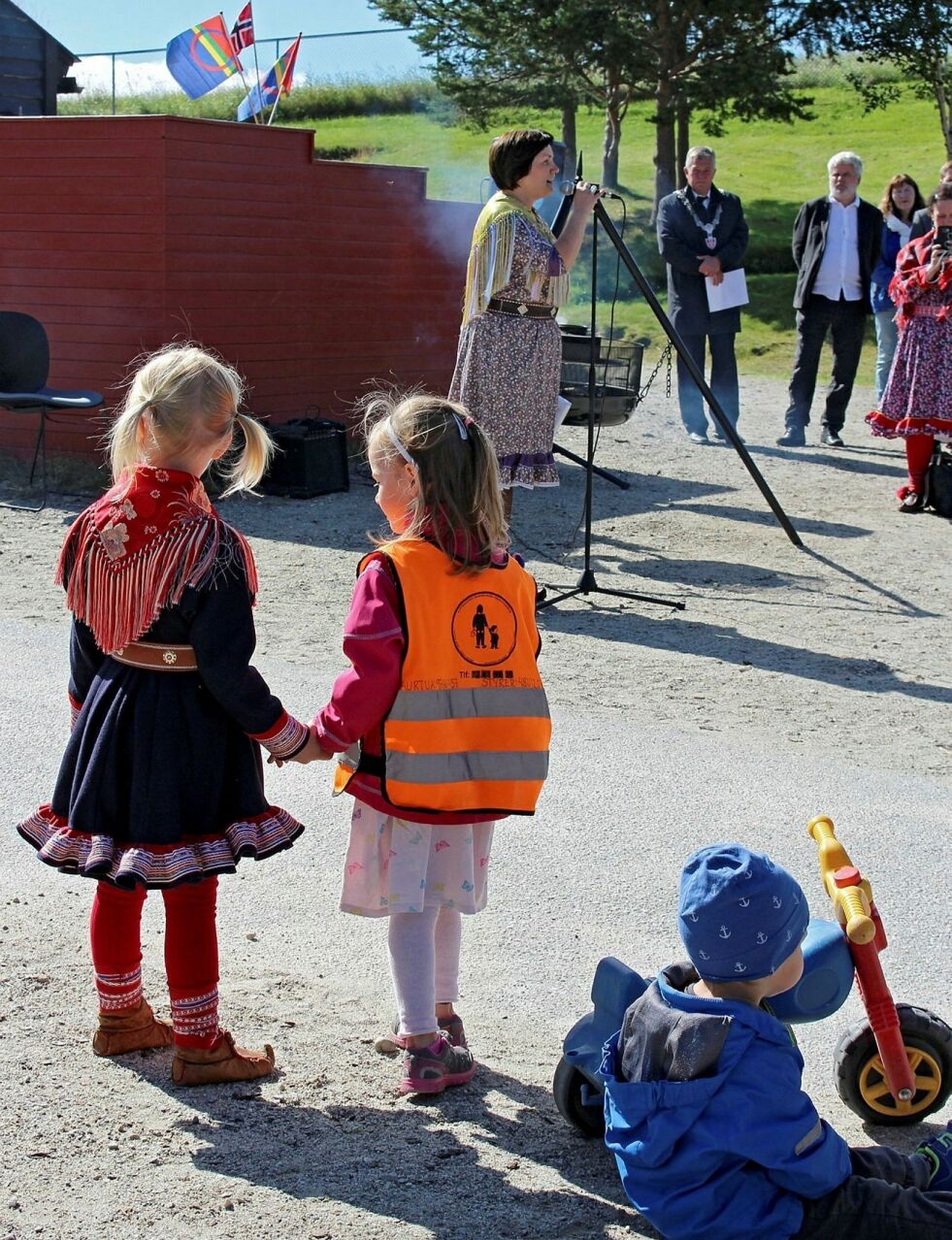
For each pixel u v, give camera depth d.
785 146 35.50
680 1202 2.54
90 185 10.72
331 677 6.38
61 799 3.13
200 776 3.06
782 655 7.12
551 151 7.25
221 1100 3.17
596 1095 3.07
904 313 10.28
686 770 5.48
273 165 11.37
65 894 4.33
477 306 7.23
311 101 34.41
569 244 7.44
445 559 3.20
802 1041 3.66
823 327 13.16
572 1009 3.76
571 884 4.50
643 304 22.95
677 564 8.98
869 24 24.92
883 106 30.16
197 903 3.19
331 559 8.79
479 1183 2.90
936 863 4.72
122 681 3.07
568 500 10.86
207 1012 3.22
